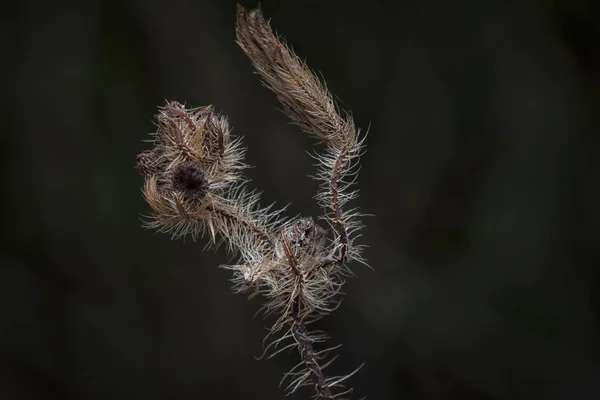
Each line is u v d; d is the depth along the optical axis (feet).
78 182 2.15
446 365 2.10
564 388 2.07
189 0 2.17
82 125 2.15
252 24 1.10
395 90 2.23
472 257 2.15
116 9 2.16
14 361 2.13
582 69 2.19
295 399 2.10
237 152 1.11
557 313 2.12
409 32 2.23
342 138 1.11
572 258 2.13
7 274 2.14
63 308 2.16
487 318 2.11
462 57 2.22
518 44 2.20
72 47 2.16
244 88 2.16
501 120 2.18
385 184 2.20
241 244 1.11
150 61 2.15
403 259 2.16
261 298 2.13
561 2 2.18
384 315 2.12
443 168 2.19
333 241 1.11
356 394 2.08
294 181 2.13
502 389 2.09
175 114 1.11
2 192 2.15
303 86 1.10
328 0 2.22
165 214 1.10
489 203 2.16
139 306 2.16
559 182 2.15
